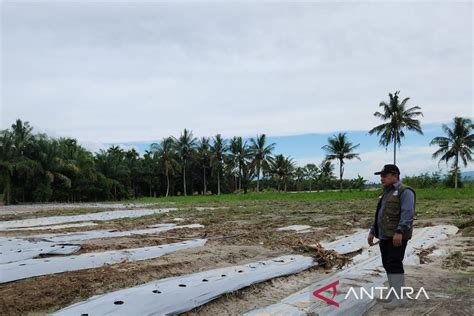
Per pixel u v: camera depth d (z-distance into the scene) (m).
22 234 11.35
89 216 18.56
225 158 63.34
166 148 60.81
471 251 8.07
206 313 4.67
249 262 7.21
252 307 4.93
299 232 11.43
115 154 61.59
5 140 41.88
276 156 68.38
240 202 31.48
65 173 47.56
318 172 82.88
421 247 8.33
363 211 18.14
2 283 5.57
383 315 4.40
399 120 42.62
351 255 7.82
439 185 43.78
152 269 6.28
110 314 4.25
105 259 7.01
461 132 42.91
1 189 43.28
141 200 47.78
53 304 4.81
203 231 11.66
